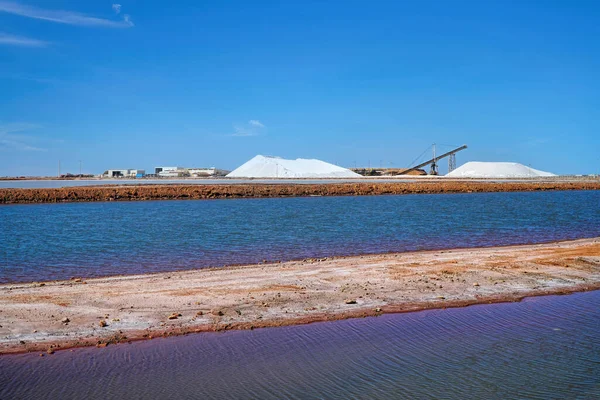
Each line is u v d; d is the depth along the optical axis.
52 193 64.31
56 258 20.91
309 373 9.02
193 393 8.24
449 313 12.51
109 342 10.33
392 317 12.15
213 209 50.50
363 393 8.25
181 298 13.28
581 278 16.25
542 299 13.88
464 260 19.09
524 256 20.02
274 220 37.84
